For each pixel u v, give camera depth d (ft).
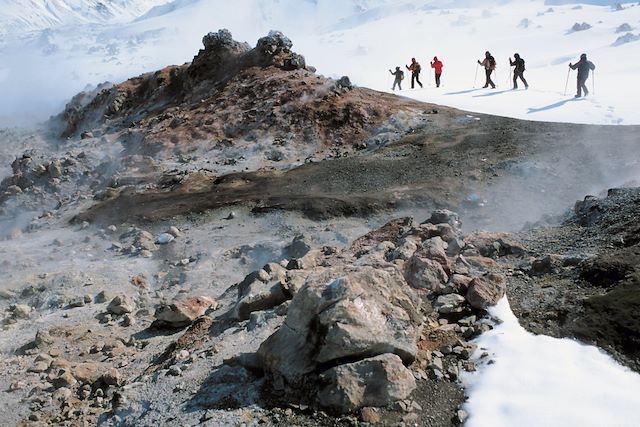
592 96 83.87
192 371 23.16
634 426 16.89
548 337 21.50
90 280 43.14
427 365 20.89
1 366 29.71
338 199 55.26
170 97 111.75
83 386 26.16
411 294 23.63
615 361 19.74
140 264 47.09
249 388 20.68
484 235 32.09
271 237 49.85
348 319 19.92
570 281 24.97
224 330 27.02
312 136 78.54
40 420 23.90
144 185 69.56
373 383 19.08
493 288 24.62
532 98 85.76
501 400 18.76
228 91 93.71
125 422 21.31
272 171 69.72
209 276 43.39
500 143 65.92
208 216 56.29
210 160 76.43
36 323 36.11
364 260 28.89
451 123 76.33
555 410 17.87
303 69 98.94
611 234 28.60
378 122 79.51
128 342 31.63
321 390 19.22
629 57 135.54
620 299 22.16
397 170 63.05
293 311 21.12
